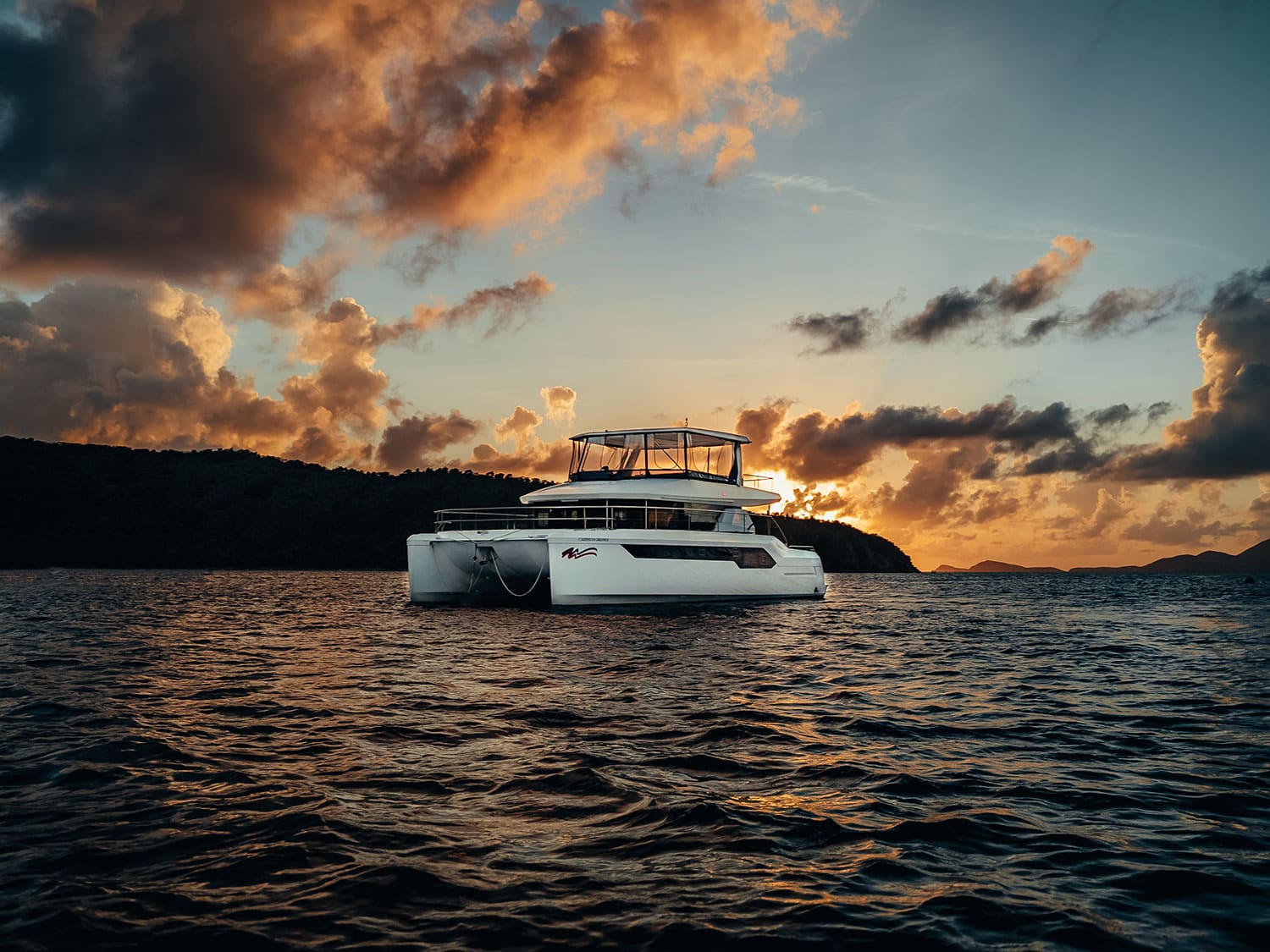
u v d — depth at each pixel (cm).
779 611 2533
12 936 383
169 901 424
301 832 525
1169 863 495
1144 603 3931
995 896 444
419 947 378
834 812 584
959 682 1247
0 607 2838
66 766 688
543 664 1369
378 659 1429
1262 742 841
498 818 561
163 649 1568
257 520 12875
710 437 2544
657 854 498
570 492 2359
